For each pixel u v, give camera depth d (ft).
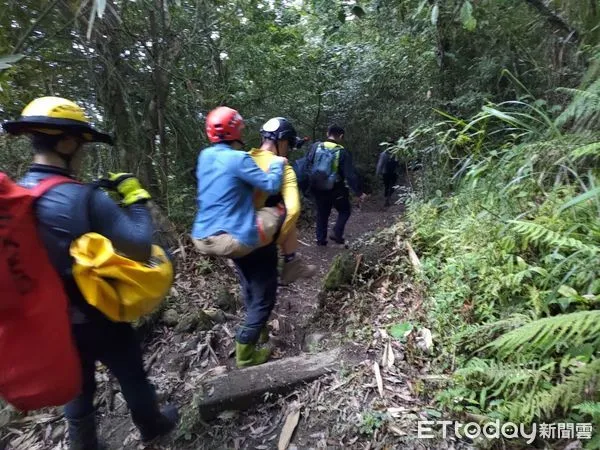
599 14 11.54
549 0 13.50
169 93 18.35
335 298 11.87
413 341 9.02
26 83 13.25
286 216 9.75
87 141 6.57
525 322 7.66
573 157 9.64
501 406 7.03
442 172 15.37
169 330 11.85
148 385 7.52
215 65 21.58
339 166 18.62
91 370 6.95
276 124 10.87
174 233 16.08
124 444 8.70
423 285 10.48
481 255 9.49
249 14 23.54
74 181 6.18
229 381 9.05
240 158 9.26
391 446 7.21
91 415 7.34
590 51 11.98
